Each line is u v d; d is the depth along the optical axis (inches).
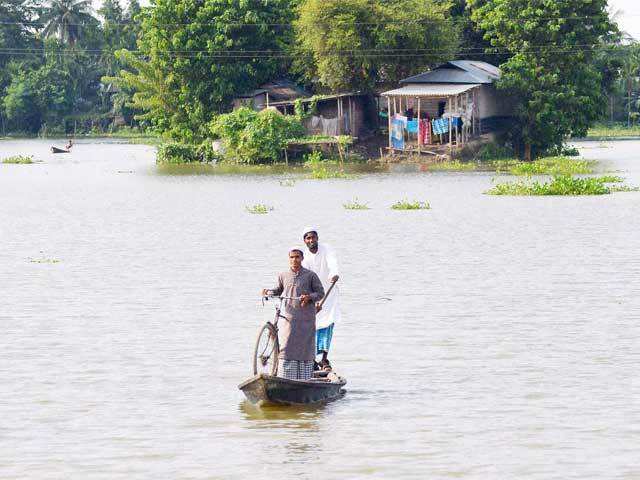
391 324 1384.1
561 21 5497.1
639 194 3543.3
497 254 2089.1
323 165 5526.6
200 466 820.6
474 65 5767.7
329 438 893.8
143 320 1430.9
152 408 989.8
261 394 981.8
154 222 2834.6
